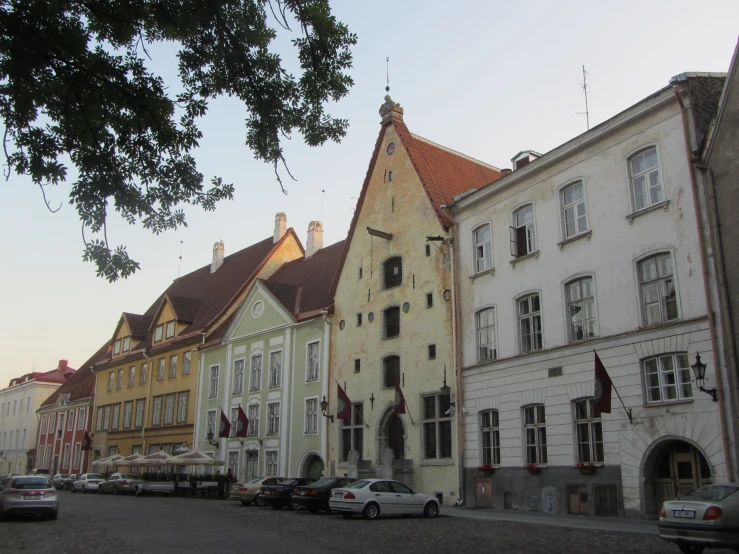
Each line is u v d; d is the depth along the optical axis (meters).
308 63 13.51
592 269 24.27
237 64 13.09
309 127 13.91
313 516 23.94
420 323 31.84
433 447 30.11
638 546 14.77
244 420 39.25
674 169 22.00
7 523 21.73
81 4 11.79
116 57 12.38
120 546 15.61
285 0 12.93
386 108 36.84
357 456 32.41
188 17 12.34
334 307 37.59
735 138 20.30
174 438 50.56
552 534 17.31
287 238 54.62
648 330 21.88
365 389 34.12
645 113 23.08
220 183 13.66
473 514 23.94
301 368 39.22
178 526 20.38
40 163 11.91
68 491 48.75
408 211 33.94
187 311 55.44
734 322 19.61
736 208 20.02
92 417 64.88
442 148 37.31
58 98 12.17
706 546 13.24
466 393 28.81
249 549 14.85
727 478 19.03
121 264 12.53
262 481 30.52
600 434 23.14
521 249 27.69
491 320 28.41
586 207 24.89
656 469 21.53
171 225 13.41
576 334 24.75
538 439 25.38
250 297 45.03
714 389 19.70
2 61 11.02
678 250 21.53
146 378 56.81
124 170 12.92
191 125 13.27
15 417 88.00
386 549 14.73
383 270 34.84
